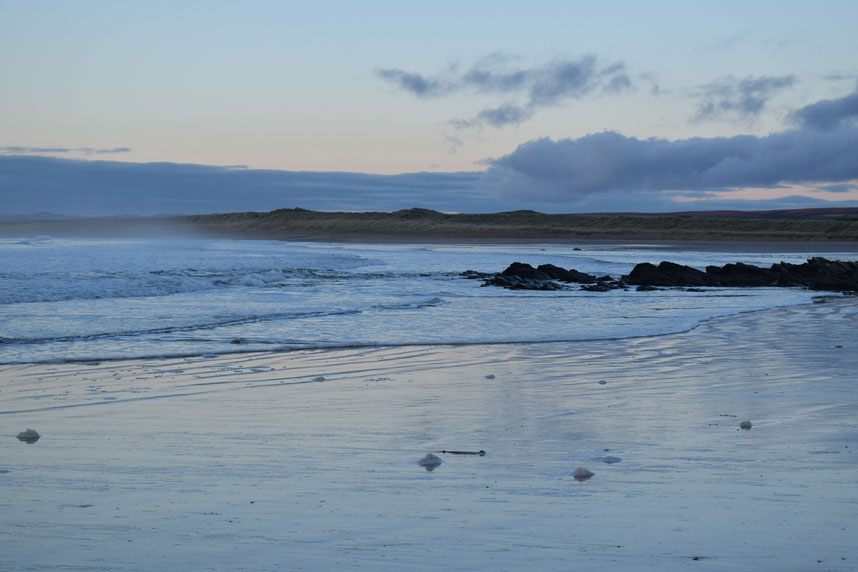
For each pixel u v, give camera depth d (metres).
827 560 4.11
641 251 67.69
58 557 4.21
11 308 18.55
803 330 16.16
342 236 117.44
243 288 26.42
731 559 4.13
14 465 6.14
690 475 5.78
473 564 4.09
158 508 5.05
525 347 13.70
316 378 10.50
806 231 103.88
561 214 141.75
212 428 7.52
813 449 6.54
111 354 12.50
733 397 9.02
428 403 8.78
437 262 46.41
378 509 5.03
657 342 14.34
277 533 4.58
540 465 6.12
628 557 4.17
